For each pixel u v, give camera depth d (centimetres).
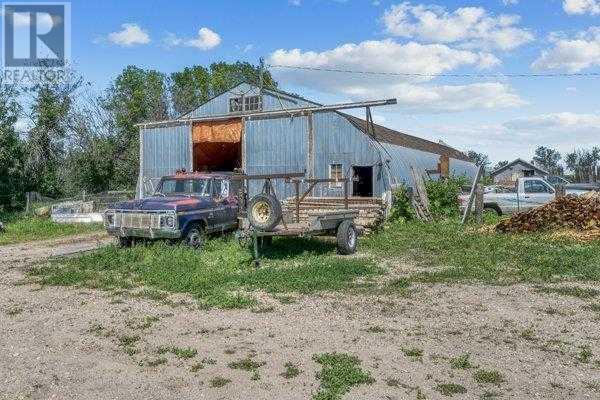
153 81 4588
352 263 1025
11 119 3212
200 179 1336
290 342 583
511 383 470
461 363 509
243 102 2356
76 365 523
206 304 746
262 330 628
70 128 3788
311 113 2086
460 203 2034
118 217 1202
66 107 3753
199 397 447
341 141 2014
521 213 1527
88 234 1780
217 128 2333
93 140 3762
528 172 5994
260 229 1044
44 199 2850
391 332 617
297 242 1331
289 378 484
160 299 790
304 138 2105
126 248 1188
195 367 510
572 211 1455
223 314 702
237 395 450
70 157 3762
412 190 1859
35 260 1195
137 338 601
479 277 921
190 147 2400
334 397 438
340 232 1180
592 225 1401
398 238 1445
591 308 710
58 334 624
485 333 613
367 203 1748
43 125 3662
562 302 748
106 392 459
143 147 2541
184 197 1277
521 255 1108
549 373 493
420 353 543
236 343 582
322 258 1130
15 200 3095
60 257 1201
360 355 541
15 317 703
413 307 728
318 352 550
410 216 1816
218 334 615
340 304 746
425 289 838
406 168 2170
